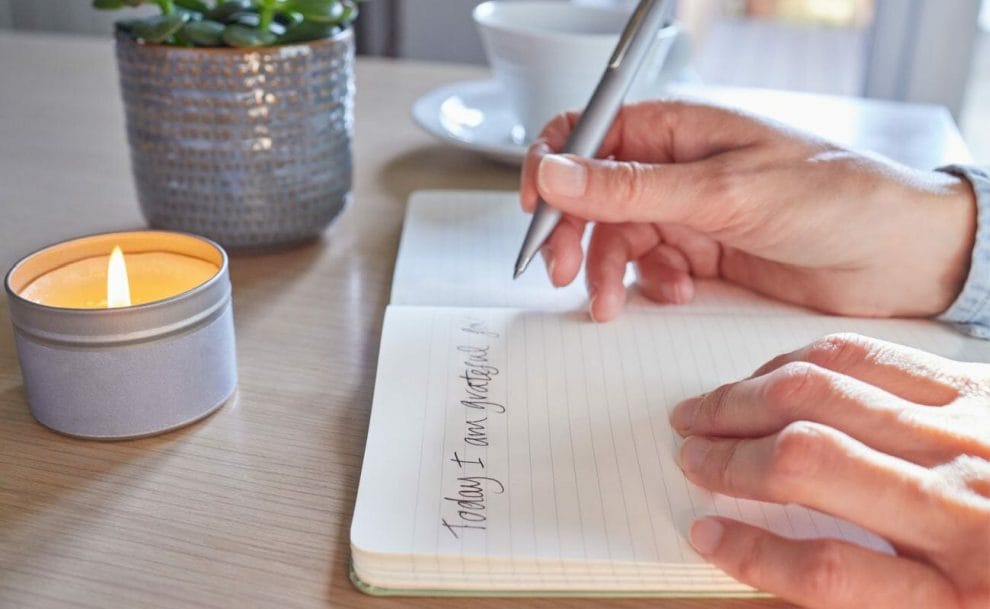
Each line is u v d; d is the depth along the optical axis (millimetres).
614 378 465
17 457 435
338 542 408
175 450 441
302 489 427
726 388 429
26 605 384
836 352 431
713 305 527
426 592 391
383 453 426
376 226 606
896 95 1203
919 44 1165
